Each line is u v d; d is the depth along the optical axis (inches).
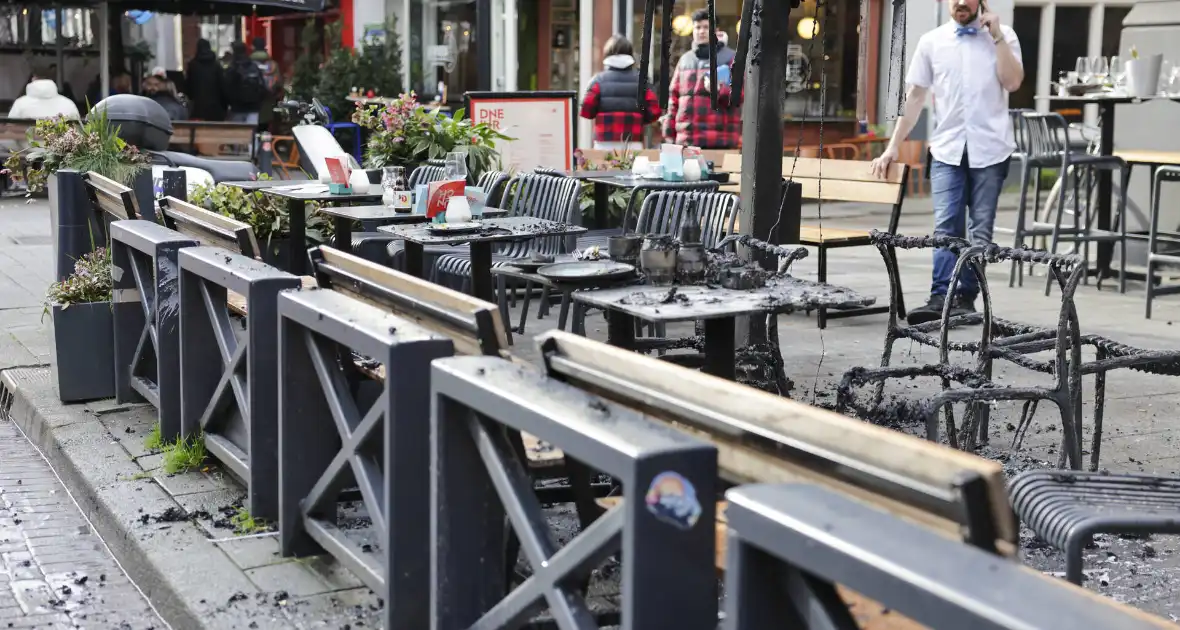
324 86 757.3
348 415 127.2
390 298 130.3
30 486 197.0
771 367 192.7
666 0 196.9
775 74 215.6
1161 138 391.9
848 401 161.8
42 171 274.8
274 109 756.0
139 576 152.7
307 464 142.9
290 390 140.4
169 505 168.2
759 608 65.0
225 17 898.7
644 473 74.6
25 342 280.2
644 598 75.5
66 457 194.9
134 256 208.1
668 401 85.4
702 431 83.1
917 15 635.5
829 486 72.7
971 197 303.4
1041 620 49.5
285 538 145.5
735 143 410.6
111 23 759.1
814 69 649.6
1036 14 693.9
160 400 191.9
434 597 101.4
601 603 126.6
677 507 75.6
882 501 68.9
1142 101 355.3
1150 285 315.3
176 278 188.4
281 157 770.2
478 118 404.5
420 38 768.3
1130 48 383.6
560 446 82.3
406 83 773.9
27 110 611.5
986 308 169.0
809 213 607.5
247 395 161.3
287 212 324.2
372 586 123.0
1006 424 209.6
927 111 665.0
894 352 271.4
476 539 100.9
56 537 174.4
